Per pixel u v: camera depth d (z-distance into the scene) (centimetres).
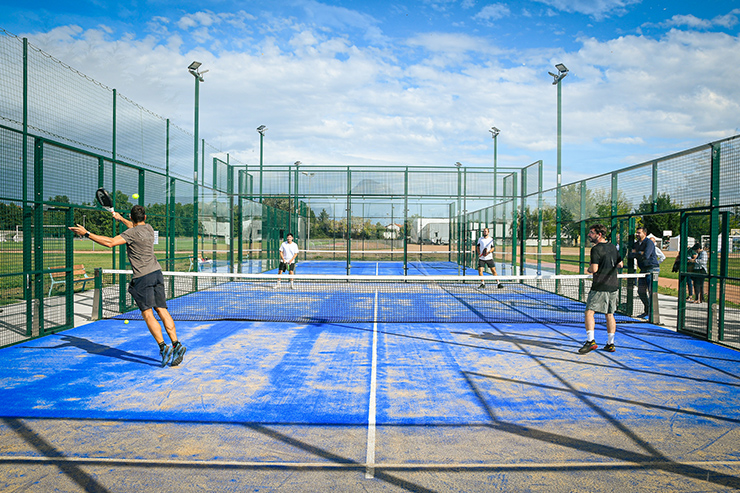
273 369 546
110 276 1650
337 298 1188
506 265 1752
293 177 1806
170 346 563
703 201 716
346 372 535
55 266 783
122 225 944
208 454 333
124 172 962
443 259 2909
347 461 323
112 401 438
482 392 468
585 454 335
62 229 804
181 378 509
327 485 291
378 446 347
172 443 350
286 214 2430
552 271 1320
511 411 418
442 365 565
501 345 670
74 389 471
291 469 312
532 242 1542
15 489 283
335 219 2747
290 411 415
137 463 319
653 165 844
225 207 1622
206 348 646
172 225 1161
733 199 657
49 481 294
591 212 1085
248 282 1460
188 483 293
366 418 400
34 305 712
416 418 401
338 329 781
